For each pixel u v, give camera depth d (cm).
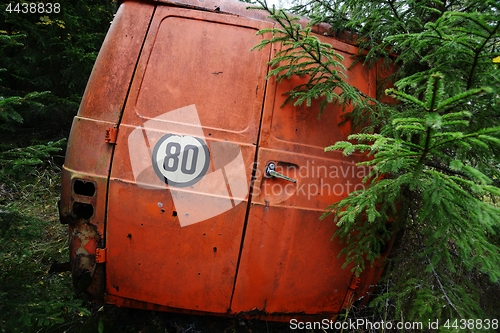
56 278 282
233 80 193
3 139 494
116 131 183
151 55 191
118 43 193
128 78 188
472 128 189
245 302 201
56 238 355
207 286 196
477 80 184
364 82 226
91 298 199
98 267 191
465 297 203
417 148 156
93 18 582
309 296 211
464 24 200
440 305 195
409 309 223
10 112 224
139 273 192
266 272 198
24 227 247
